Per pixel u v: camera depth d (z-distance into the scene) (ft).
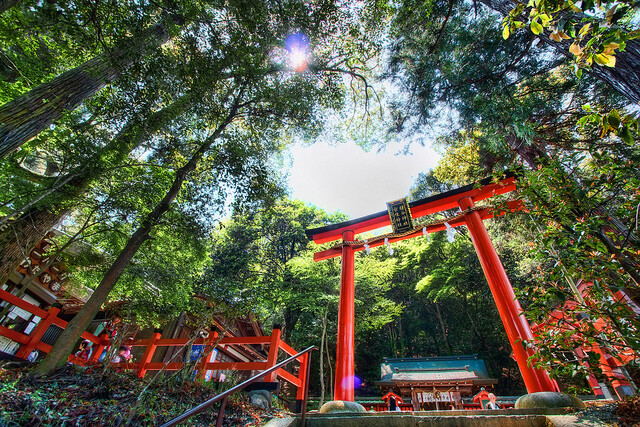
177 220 20.49
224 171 21.18
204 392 15.98
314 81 25.30
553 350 9.17
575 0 5.15
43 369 13.33
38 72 19.66
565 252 8.72
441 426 10.52
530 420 9.96
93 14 14.79
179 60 17.71
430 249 69.21
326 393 58.44
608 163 8.96
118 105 16.43
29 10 15.31
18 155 17.94
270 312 52.60
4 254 17.11
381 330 85.30
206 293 18.54
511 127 20.98
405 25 23.85
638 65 9.93
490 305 68.59
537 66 20.40
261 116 24.02
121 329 19.15
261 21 18.19
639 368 7.86
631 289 8.48
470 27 20.95
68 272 27.84
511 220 28.43
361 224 24.75
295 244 62.23
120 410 11.39
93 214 20.29
